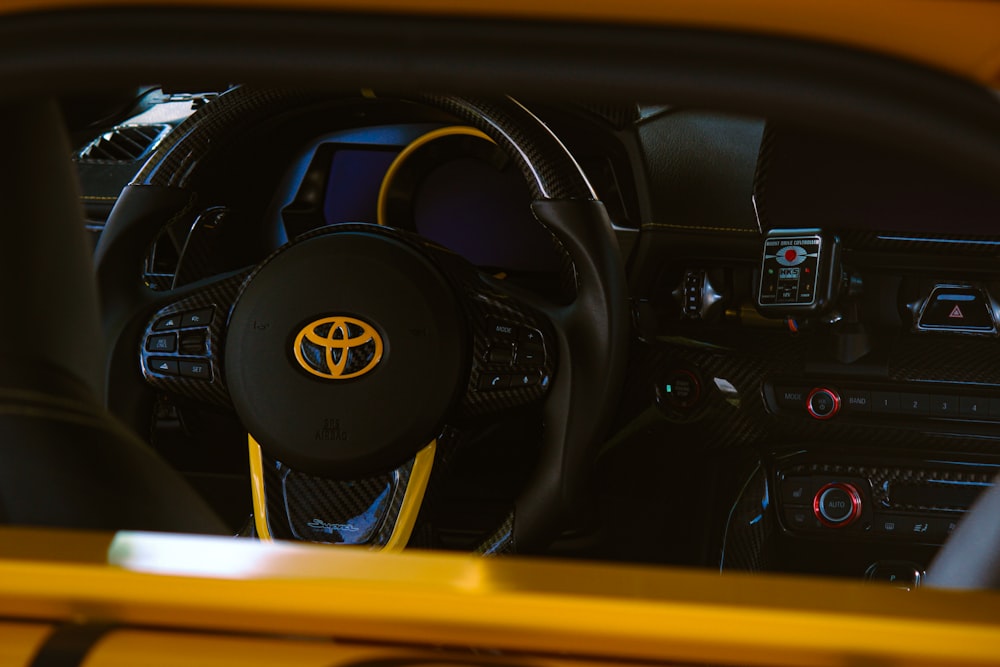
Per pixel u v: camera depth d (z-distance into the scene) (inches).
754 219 67.9
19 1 28.0
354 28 27.9
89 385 36.6
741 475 68.4
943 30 26.7
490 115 55.7
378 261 53.9
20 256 34.0
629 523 69.1
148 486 36.3
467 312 54.5
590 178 69.6
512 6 27.2
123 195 56.9
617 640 27.3
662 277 68.8
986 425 67.7
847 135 28.9
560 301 70.5
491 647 27.7
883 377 68.1
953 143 28.3
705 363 68.6
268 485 54.9
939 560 36.9
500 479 66.7
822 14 26.7
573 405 55.0
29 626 27.9
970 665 26.4
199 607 27.5
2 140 33.3
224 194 63.9
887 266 67.8
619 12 27.2
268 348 53.8
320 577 27.8
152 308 56.7
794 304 65.3
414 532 54.9
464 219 70.4
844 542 67.9
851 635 26.7
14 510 33.4
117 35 28.4
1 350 33.9
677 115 67.9
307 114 65.7
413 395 53.6
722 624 26.9
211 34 28.2
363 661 26.9
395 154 69.0
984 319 67.5
